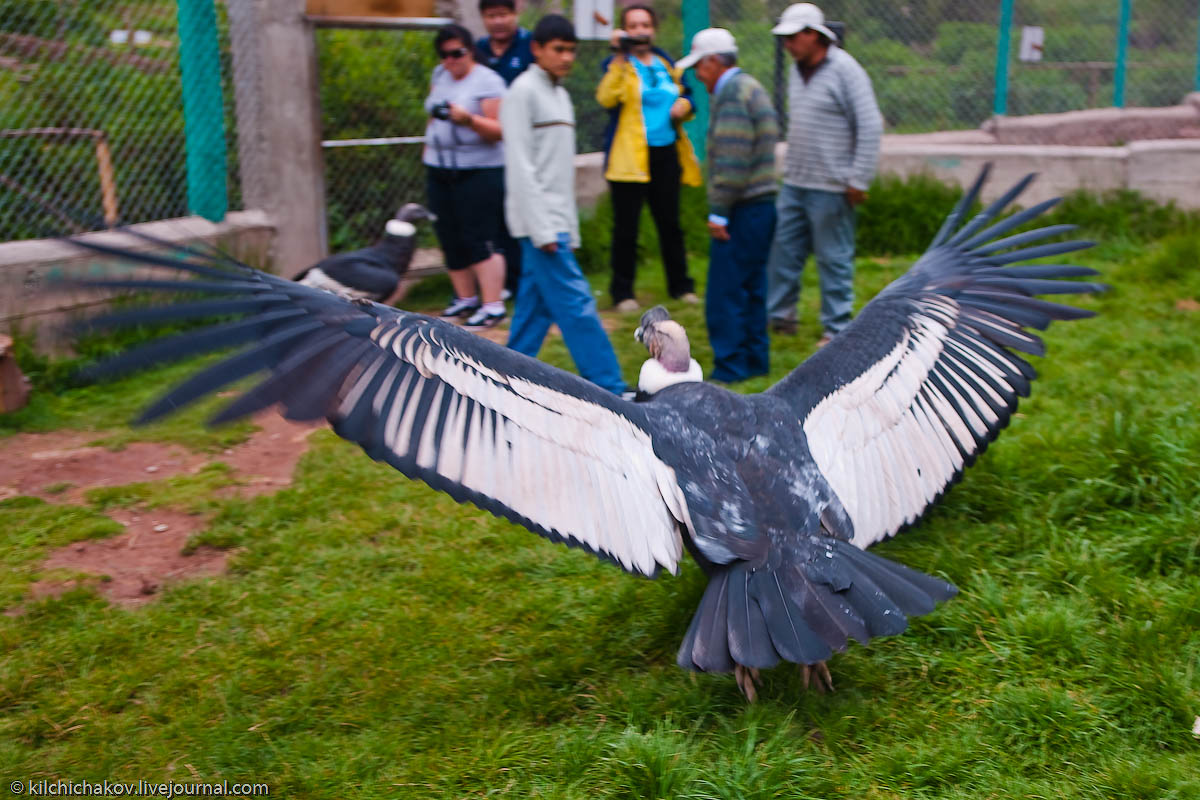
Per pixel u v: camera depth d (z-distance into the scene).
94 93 7.86
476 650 4.17
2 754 3.61
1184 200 9.88
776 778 3.33
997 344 3.85
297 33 8.45
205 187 8.20
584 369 6.30
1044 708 3.56
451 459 3.07
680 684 3.87
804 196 7.30
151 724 3.81
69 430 6.42
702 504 3.35
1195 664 3.77
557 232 6.09
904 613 3.15
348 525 5.12
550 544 4.91
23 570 4.81
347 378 2.99
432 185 8.07
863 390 3.67
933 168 10.30
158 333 7.36
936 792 3.31
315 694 3.92
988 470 5.06
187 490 5.58
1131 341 7.08
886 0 10.70
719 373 6.91
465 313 8.52
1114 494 4.84
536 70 6.05
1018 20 10.63
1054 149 10.16
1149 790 3.20
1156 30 10.80
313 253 8.79
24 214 7.49
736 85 6.47
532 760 3.52
